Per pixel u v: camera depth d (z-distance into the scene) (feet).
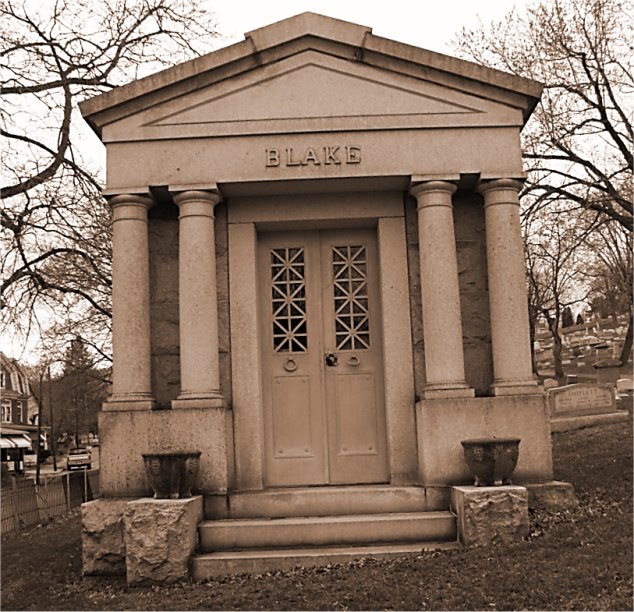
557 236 71.15
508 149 29.17
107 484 27.35
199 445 27.40
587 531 24.73
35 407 212.84
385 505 27.53
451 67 28.99
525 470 27.53
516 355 28.43
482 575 21.99
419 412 28.48
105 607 22.47
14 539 40.70
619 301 110.42
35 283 60.54
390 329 29.94
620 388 84.38
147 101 29.14
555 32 57.82
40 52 55.57
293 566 24.58
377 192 30.63
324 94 29.32
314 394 30.81
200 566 24.58
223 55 29.07
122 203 29.01
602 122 55.93
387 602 20.84
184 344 28.22
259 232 31.60
